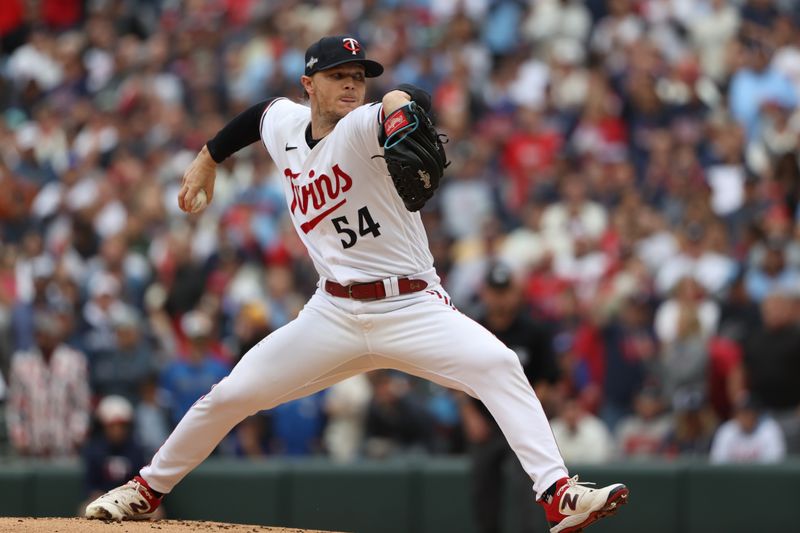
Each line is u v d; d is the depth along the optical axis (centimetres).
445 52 5366
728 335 3631
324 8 5888
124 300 4284
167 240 4497
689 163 4481
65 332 3834
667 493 3278
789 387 3378
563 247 4253
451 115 4988
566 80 5066
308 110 1727
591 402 3600
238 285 4244
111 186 4931
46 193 5081
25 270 4103
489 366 1656
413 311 1673
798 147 4547
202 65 5797
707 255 3991
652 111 4797
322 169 1650
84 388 3606
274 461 3438
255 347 1750
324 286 1717
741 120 4800
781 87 4919
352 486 3403
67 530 1722
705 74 5112
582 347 3750
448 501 3375
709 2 5391
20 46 6500
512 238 4325
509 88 5194
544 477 1653
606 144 4731
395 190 1639
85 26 6544
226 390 1734
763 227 3962
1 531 1703
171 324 4178
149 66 5828
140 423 3528
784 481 3225
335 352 1705
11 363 3794
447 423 3597
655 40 5231
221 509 3397
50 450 3559
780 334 3400
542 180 4566
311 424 3622
